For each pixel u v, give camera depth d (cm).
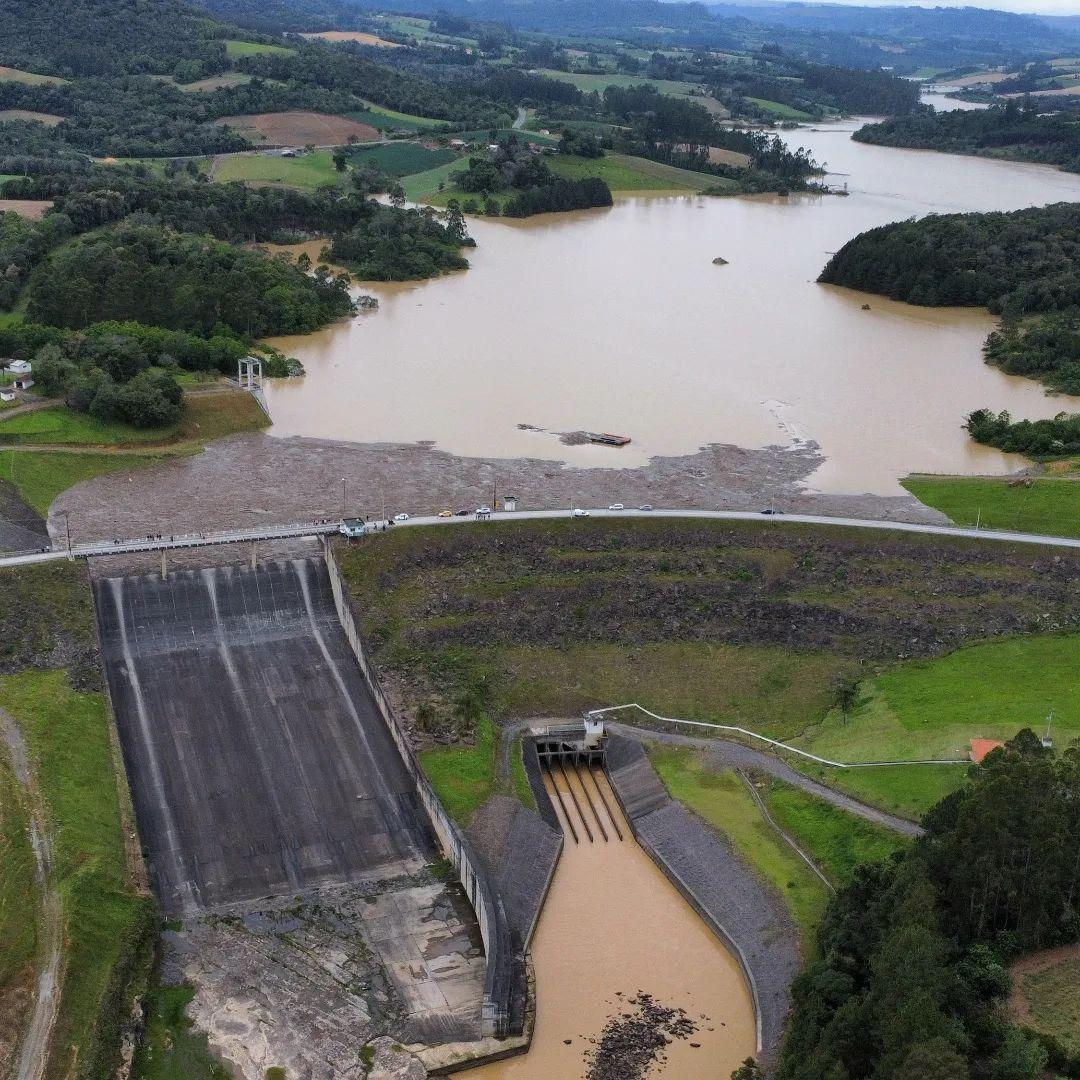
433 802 14650
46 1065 10950
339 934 13188
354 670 17162
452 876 14125
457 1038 12000
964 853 11600
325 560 18688
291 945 13000
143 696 16238
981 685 16938
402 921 13425
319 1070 11550
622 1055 11938
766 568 19325
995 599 18800
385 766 15638
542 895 13988
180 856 14038
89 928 12412
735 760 16112
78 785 14338
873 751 15812
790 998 12188
